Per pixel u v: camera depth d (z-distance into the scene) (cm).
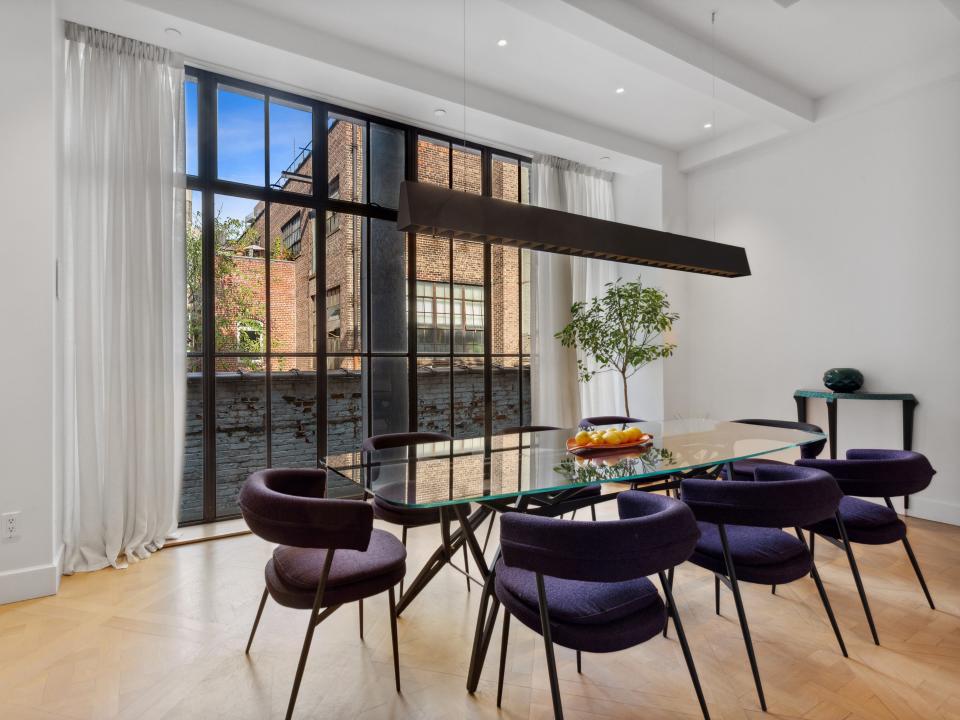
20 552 277
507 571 195
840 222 462
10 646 234
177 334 352
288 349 416
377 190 456
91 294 321
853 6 345
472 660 202
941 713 189
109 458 323
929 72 400
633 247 316
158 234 340
